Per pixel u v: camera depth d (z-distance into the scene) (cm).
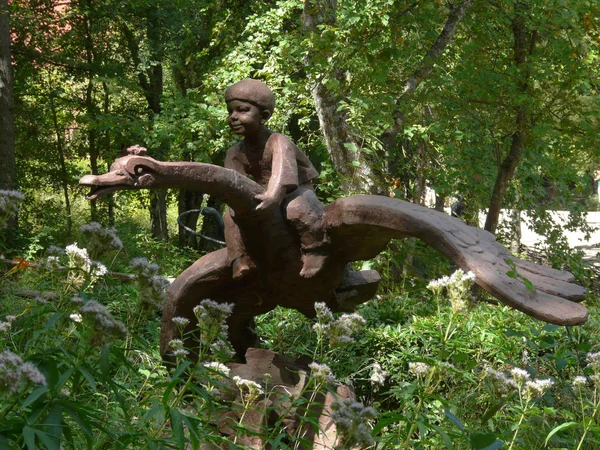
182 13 2111
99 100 2480
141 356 591
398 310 868
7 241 1639
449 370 459
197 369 401
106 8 2191
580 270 1470
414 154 1440
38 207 2369
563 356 678
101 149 2395
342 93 1230
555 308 454
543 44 1370
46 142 2406
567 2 1199
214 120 1512
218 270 605
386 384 743
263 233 573
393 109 1229
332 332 454
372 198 548
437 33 1387
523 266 496
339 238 572
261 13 1705
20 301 718
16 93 2345
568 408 601
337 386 582
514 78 1298
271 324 820
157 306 402
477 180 1444
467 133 1338
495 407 444
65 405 310
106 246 414
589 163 1652
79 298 347
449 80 1295
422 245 1045
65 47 2297
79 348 339
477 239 505
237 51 1548
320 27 1174
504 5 1278
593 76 1320
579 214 1538
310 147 1675
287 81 1421
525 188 1522
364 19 1156
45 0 2252
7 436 306
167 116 1580
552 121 1333
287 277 592
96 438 418
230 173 541
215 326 431
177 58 2206
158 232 2391
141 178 502
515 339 765
